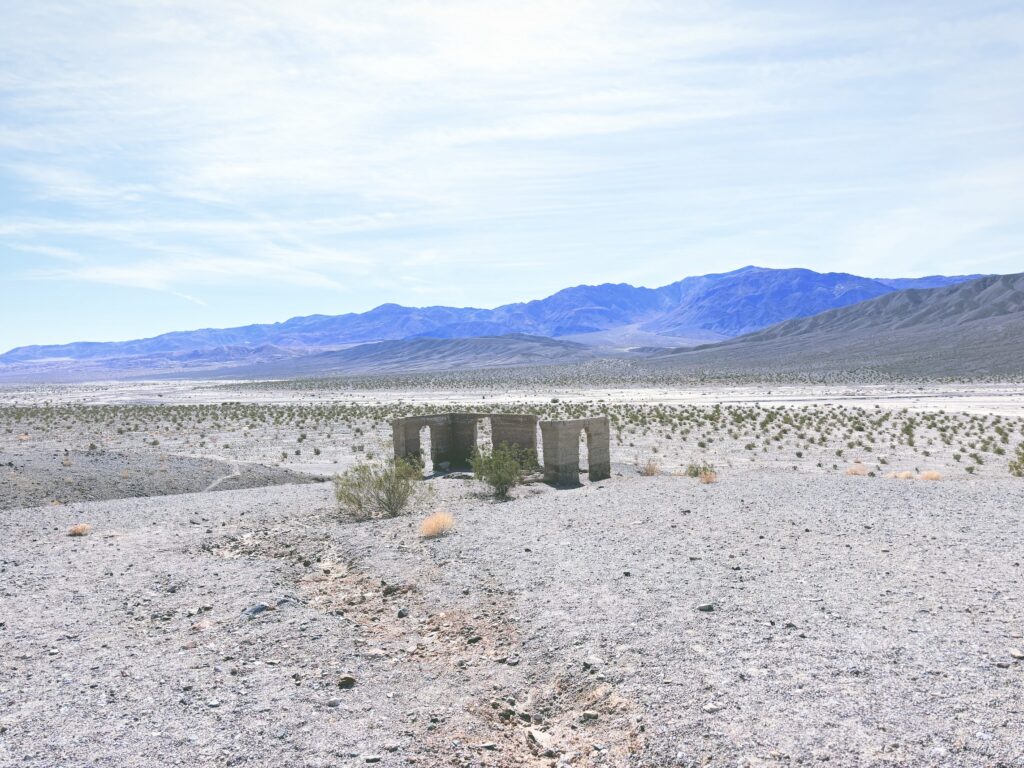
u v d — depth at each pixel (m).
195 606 10.89
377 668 8.45
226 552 15.19
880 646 7.79
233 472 29.92
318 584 12.47
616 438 43.91
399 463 21.89
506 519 16.27
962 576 10.39
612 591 10.23
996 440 39.94
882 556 11.70
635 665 7.69
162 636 9.59
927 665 7.27
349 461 35.47
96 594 11.66
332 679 8.05
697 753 5.97
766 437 43.28
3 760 6.21
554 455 23.45
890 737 5.96
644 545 12.94
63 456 31.16
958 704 6.44
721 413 61.88
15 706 7.36
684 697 6.88
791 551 12.18
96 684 7.91
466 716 7.16
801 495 18.17
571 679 7.78
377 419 62.19
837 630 8.32
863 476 25.19
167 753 6.32
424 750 6.45
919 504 16.59
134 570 13.24
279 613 10.43
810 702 6.61
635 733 6.48
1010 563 11.07
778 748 5.90
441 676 8.23
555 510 17.11
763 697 6.75
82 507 21.31
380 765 6.13
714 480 22.22
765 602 9.45
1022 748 5.68
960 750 5.71
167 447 42.47
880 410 63.69
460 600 10.68
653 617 9.04
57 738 6.62
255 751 6.36
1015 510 15.66
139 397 139.38
